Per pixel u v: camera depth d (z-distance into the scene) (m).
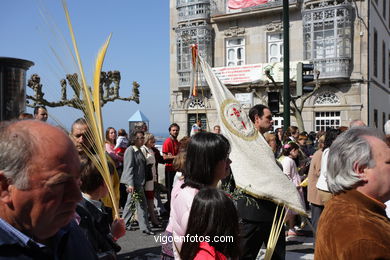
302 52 20.52
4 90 4.02
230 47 22.84
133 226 6.86
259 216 3.60
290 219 6.10
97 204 2.69
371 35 19.98
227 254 2.07
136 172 6.38
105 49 2.31
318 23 19.78
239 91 21.97
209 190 2.15
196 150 2.54
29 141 1.22
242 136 3.93
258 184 3.66
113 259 2.33
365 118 19.19
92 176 2.65
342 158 1.81
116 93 12.30
